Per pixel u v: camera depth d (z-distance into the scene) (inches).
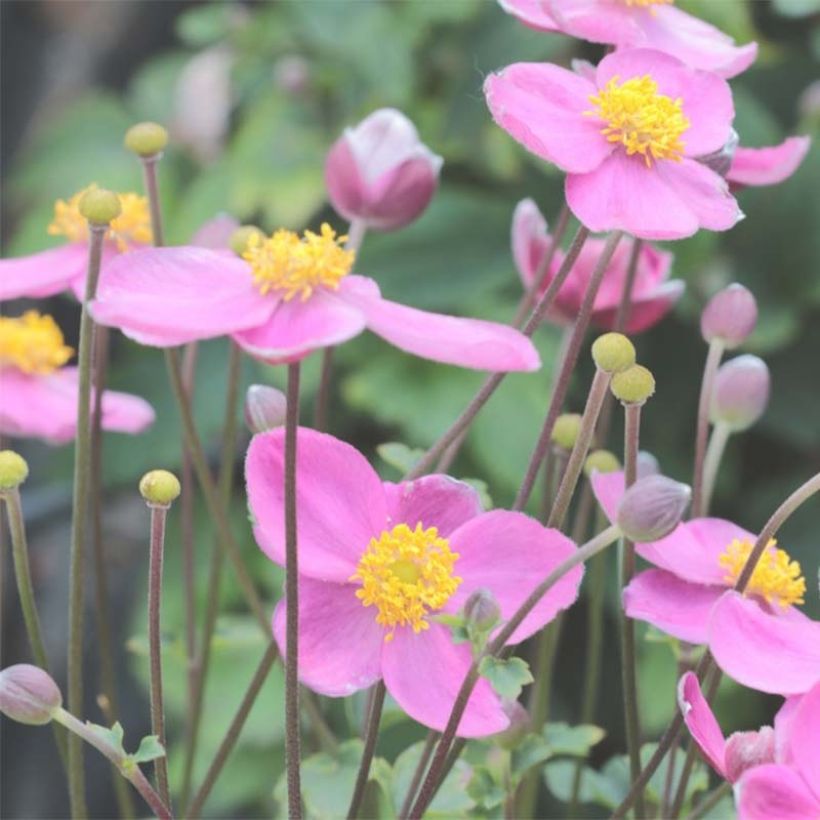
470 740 48.9
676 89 46.3
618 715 84.1
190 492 50.5
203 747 78.5
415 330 44.1
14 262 49.4
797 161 47.4
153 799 44.7
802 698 43.5
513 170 89.4
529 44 89.9
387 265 89.3
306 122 95.0
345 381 89.8
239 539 87.3
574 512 65.6
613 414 88.5
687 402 90.2
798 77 95.6
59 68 121.1
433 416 83.8
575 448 44.9
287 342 43.9
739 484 95.0
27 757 89.6
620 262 49.2
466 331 44.3
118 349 96.7
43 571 98.7
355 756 47.9
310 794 47.7
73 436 50.8
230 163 96.0
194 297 44.3
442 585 44.8
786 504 44.8
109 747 44.6
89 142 107.6
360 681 44.8
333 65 94.1
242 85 102.1
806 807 43.2
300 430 45.1
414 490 45.3
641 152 45.8
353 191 50.2
